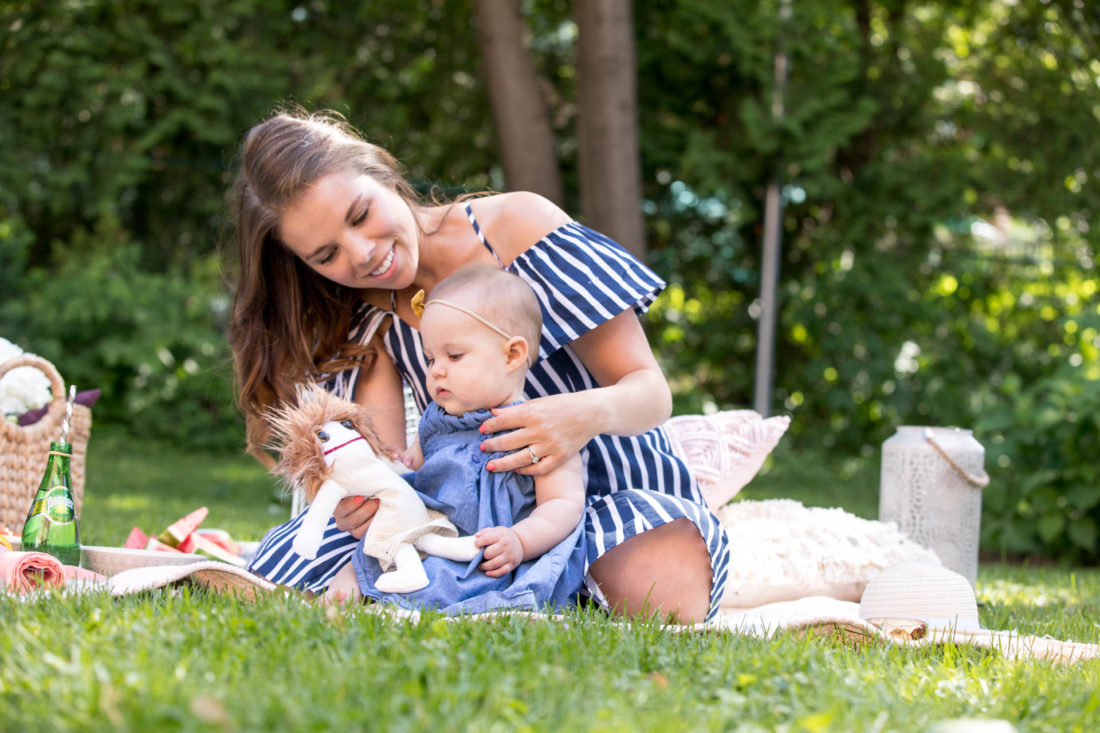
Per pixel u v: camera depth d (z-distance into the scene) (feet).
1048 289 32.17
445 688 4.64
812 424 32.48
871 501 25.14
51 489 8.41
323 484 7.09
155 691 4.26
